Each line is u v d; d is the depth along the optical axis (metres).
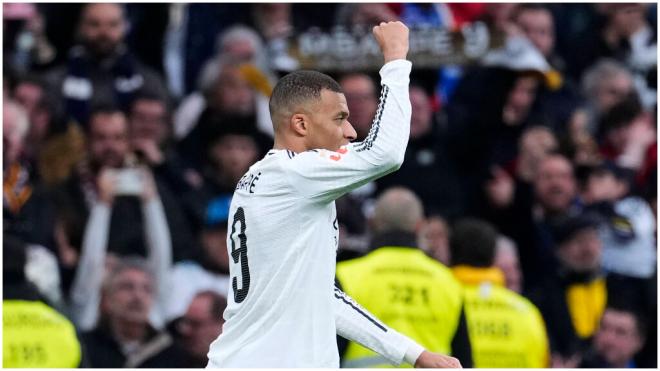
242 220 14.10
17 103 27.00
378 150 13.52
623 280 28.95
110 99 28.48
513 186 30.20
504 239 26.33
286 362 13.74
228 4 31.38
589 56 34.94
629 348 26.44
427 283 19.89
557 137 31.50
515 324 21.33
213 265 25.64
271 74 29.30
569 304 27.50
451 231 22.39
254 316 13.91
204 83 29.28
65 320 20.64
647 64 35.34
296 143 14.13
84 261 25.42
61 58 30.45
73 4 30.27
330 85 14.20
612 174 31.16
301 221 13.80
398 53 13.92
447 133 30.80
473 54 29.56
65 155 26.53
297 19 31.33
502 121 31.12
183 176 27.64
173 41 31.41
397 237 20.11
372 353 19.55
